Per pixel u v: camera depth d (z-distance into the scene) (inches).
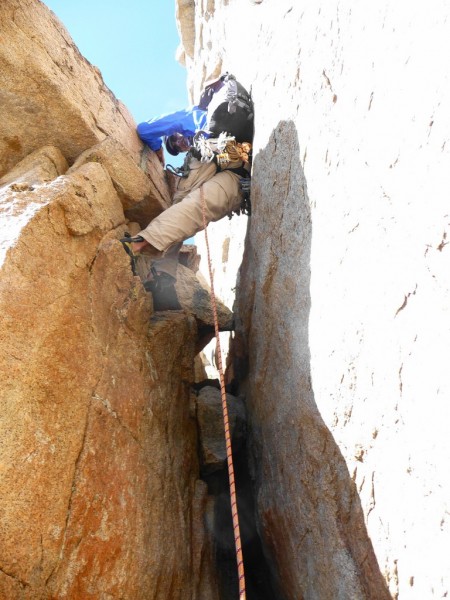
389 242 115.3
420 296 105.0
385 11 125.0
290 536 157.6
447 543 96.9
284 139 177.3
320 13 161.9
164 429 173.9
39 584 113.5
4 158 179.3
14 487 111.8
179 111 225.6
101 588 126.3
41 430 122.4
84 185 162.9
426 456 101.8
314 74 159.2
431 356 101.3
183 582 160.4
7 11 173.3
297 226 162.9
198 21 340.2
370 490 119.9
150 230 194.4
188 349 207.6
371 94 126.5
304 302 152.7
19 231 134.7
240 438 205.3
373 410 118.3
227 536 194.4
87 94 194.1
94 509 130.9
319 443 140.5
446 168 99.0
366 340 121.2
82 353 142.3
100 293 158.7
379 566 116.6
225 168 211.0
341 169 138.3
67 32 199.0
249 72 225.5
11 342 120.6
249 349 205.0
